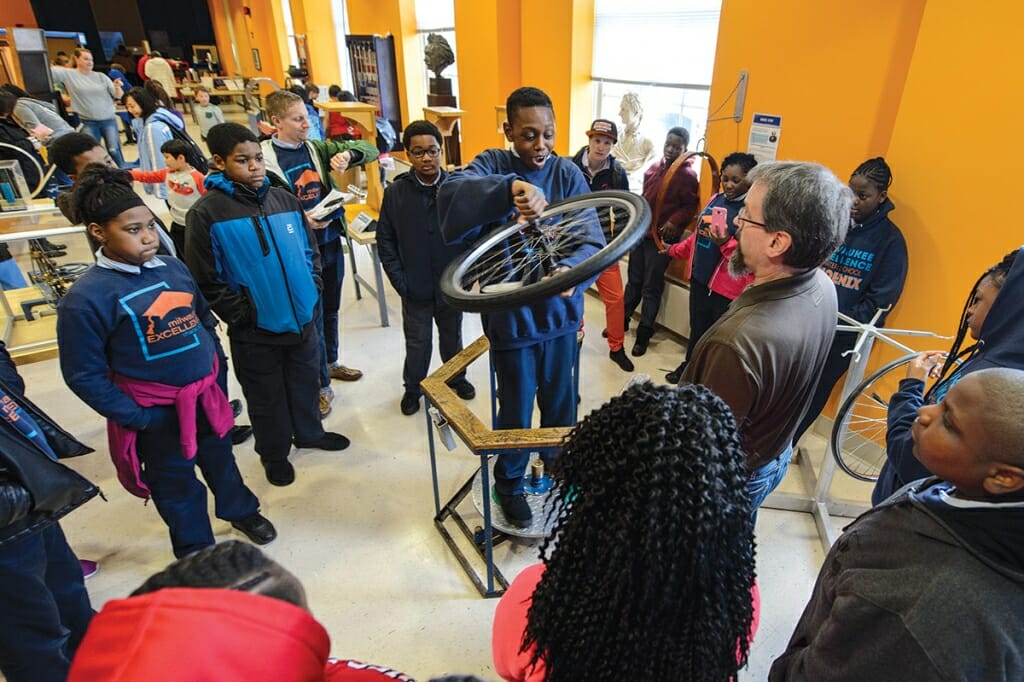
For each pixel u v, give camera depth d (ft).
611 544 1.71
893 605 2.19
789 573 6.33
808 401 4.11
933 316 6.74
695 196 10.19
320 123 18.08
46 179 11.21
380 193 11.55
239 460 8.11
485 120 16.10
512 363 5.21
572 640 1.82
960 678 2.06
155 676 1.21
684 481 1.68
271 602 1.39
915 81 6.27
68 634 4.38
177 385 5.18
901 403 3.92
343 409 9.33
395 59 21.74
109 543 6.61
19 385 4.27
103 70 39.17
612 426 1.85
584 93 13.30
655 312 10.85
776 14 7.86
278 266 6.35
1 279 11.93
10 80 21.04
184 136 13.47
